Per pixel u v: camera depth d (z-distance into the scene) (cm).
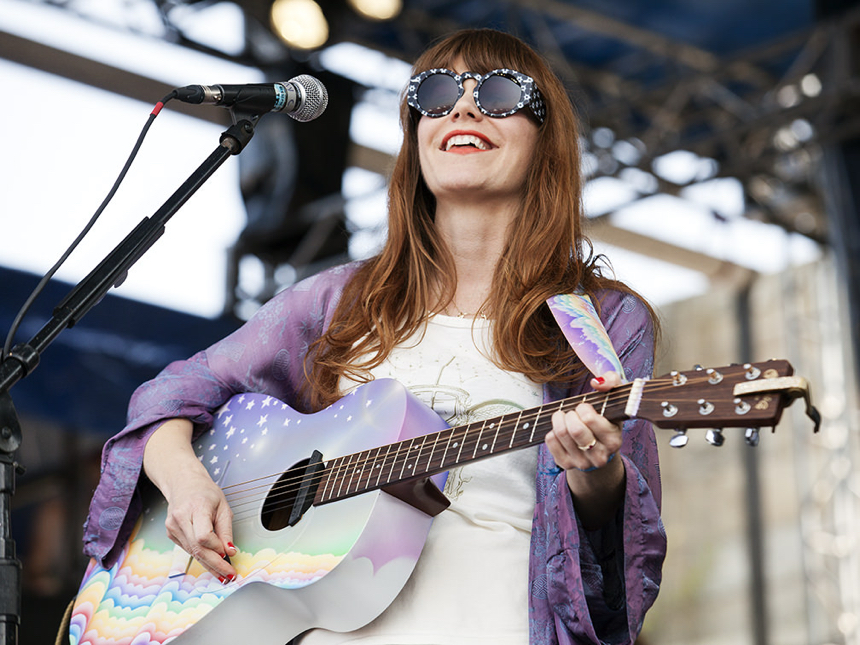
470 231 273
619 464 218
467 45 283
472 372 254
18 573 230
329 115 908
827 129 915
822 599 1035
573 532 222
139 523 278
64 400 836
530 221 269
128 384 862
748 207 1055
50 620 977
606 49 971
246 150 915
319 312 284
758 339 1115
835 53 904
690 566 1123
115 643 255
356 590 236
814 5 885
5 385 236
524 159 273
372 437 250
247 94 267
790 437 1073
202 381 285
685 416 197
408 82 293
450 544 238
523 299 254
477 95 270
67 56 896
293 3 866
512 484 242
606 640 225
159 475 268
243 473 267
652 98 995
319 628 246
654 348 254
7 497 233
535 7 922
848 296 908
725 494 1112
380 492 238
